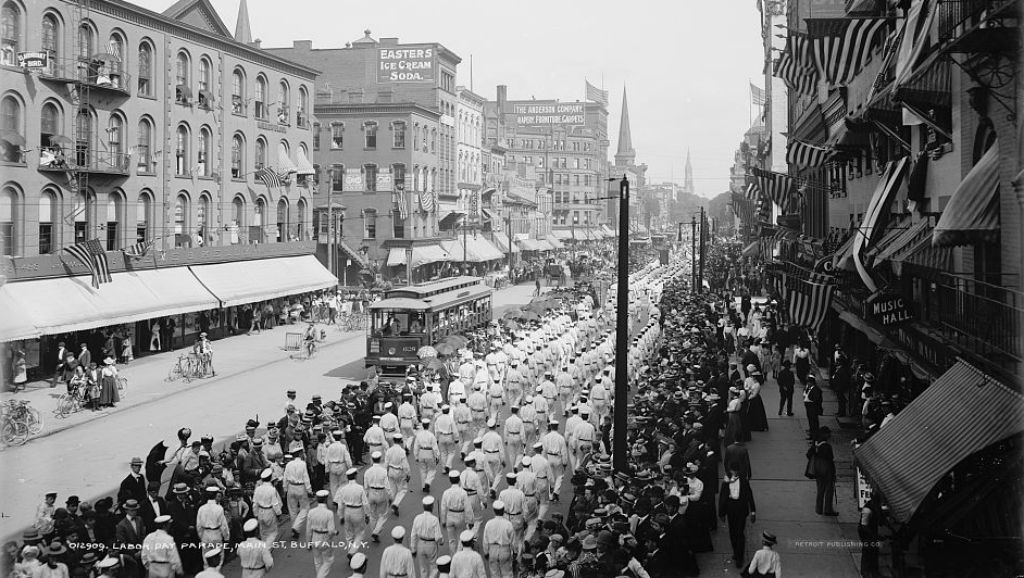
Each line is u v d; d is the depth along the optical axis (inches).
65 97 1519.4
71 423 1109.7
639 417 851.4
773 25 2620.6
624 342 703.1
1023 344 548.7
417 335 1374.3
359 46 3489.2
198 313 1900.8
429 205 3063.5
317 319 2316.7
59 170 1477.6
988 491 491.2
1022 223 523.8
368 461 930.7
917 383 816.3
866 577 581.6
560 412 1160.8
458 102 3791.8
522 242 4719.5
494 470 793.6
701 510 661.9
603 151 7691.9
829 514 743.1
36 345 1416.1
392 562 565.9
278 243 2209.6
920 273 757.9
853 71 965.2
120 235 1664.6
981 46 555.8
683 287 2551.7
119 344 1599.4
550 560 531.2
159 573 565.6
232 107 2075.5
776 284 2218.3
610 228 7391.7
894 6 890.7
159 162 1779.0
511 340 1374.3
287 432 813.2
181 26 1834.4
